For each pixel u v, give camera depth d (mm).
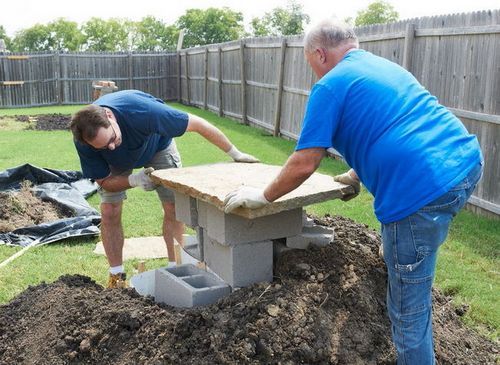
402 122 2592
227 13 49656
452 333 3527
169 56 24781
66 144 12859
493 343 3631
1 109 22109
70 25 53312
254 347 2742
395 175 2564
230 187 3289
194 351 2779
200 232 3637
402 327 2727
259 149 11547
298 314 2904
